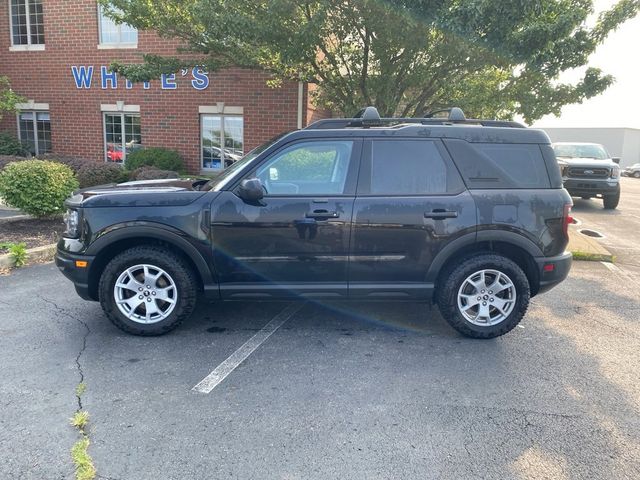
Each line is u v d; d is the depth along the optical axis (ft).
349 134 14.47
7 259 21.26
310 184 14.35
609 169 45.14
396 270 14.40
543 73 24.84
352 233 14.14
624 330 16.11
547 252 14.61
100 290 14.28
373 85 26.73
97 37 43.01
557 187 14.74
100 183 36.60
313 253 14.21
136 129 44.11
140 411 10.73
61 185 26.71
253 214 14.02
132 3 27.84
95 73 43.55
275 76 32.27
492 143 14.65
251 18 23.84
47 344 14.01
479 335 14.80
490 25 21.22
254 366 12.96
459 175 14.46
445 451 9.55
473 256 14.69
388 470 8.97
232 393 11.57
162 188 15.42
